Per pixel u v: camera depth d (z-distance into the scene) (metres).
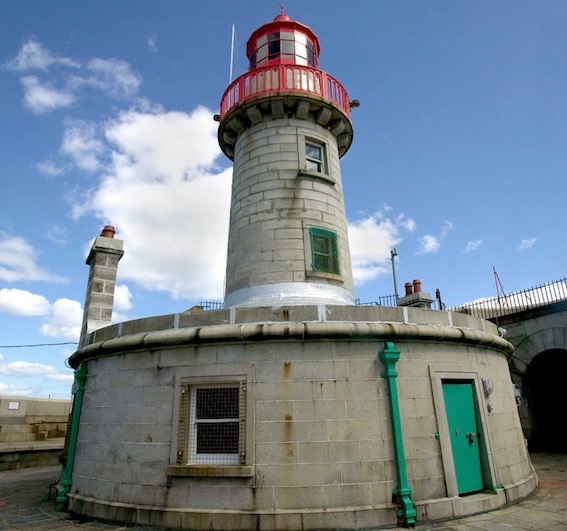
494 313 17.45
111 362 8.50
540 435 15.62
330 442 6.88
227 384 7.34
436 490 7.11
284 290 10.22
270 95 11.62
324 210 11.35
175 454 7.11
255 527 6.41
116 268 12.51
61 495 8.51
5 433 17.00
